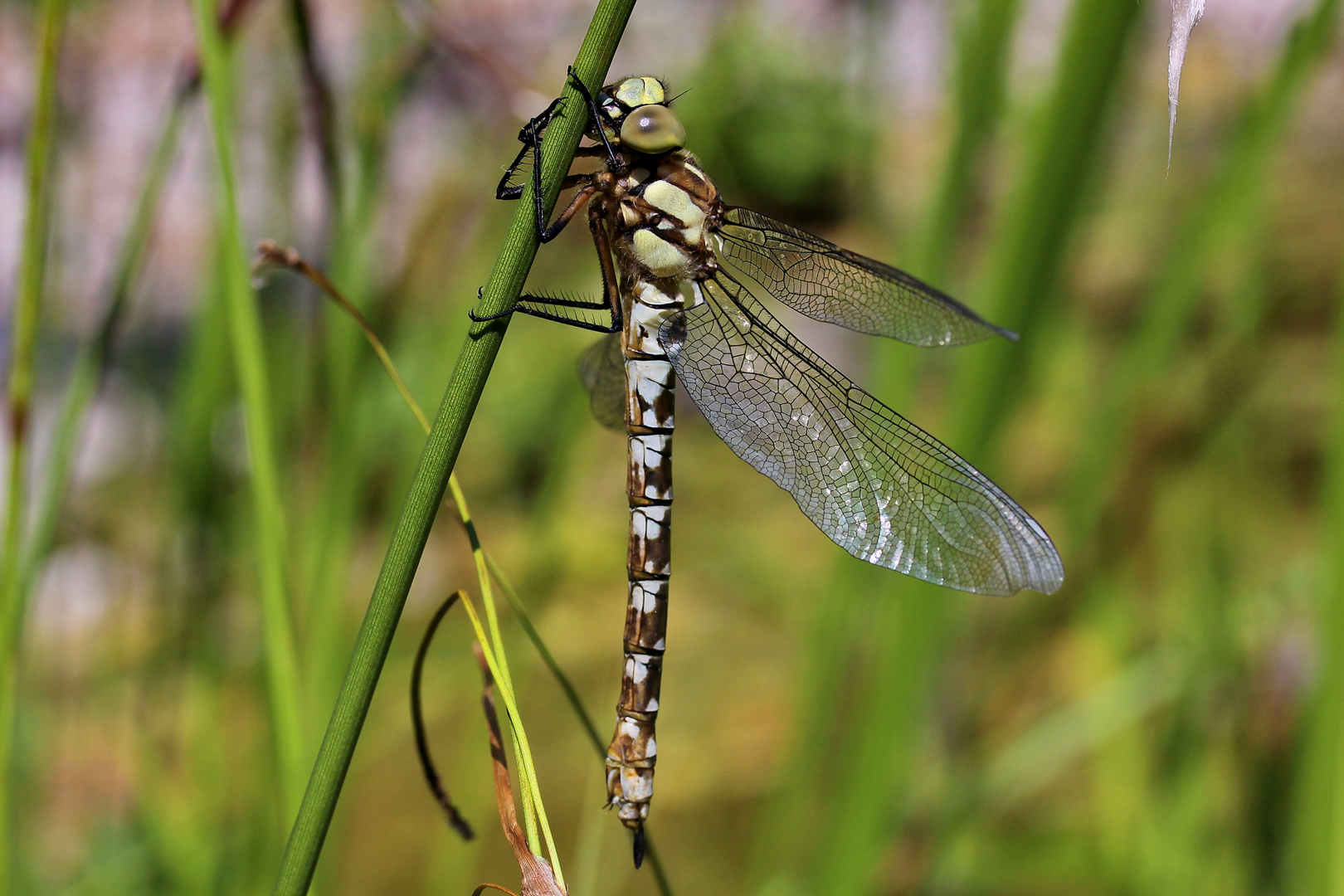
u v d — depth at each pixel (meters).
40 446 0.73
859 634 0.71
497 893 0.75
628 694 0.67
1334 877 0.67
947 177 0.69
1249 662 0.71
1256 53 0.72
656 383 0.68
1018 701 0.74
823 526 0.67
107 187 0.72
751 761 0.87
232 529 0.71
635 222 0.67
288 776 0.66
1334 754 0.67
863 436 0.67
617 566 1.11
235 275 0.66
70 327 0.72
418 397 0.74
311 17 0.67
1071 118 0.66
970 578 0.67
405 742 0.83
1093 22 0.66
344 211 0.69
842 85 0.74
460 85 0.71
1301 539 0.79
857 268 0.68
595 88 0.64
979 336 0.67
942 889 0.72
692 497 1.32
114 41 0.71
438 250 0.72
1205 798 0.71
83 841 0.72
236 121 0.70
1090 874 0.74
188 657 0.71
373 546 0.76
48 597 0.74
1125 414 0.70
